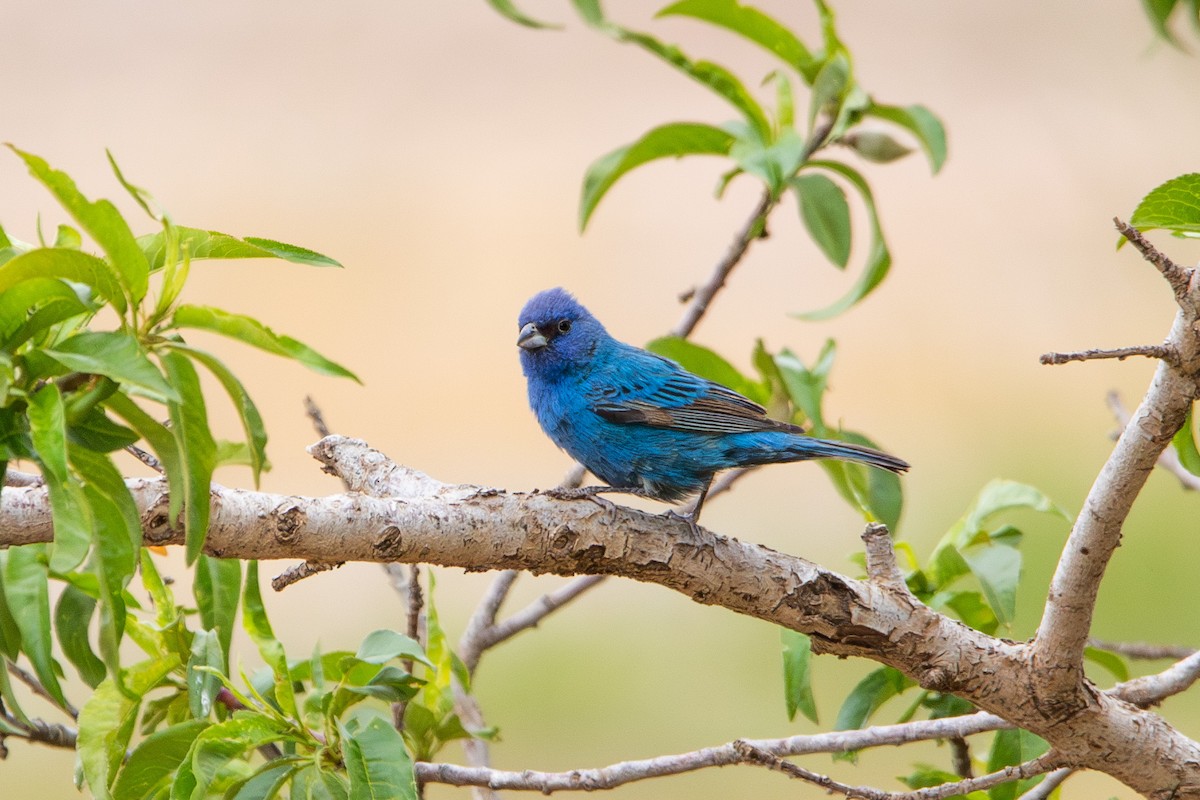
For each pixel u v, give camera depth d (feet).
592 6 37.37
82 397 19.93
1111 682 57.62
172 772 24.66
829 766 56.54
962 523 31.37
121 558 20.70
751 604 27.07
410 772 23.66
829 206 36.88
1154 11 37.65
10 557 24.62
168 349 20.40
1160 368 22.11
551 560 26.35
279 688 25.43
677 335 38.70
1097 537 23.86
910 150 36.83
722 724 61.57
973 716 27.48
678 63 37.76
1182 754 26.07
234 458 28.58
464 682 29.50
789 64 38.22
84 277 19.61
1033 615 64.59
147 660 26.09
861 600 26.84
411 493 29.96
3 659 24.06
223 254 21.48
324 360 20.85
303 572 26.43
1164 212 24.29
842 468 37.65
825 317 37.09
